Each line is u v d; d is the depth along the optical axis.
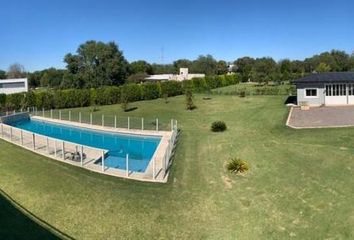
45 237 14.51
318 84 49.25
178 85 77.06
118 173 22.78
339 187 18.98
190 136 34.62
